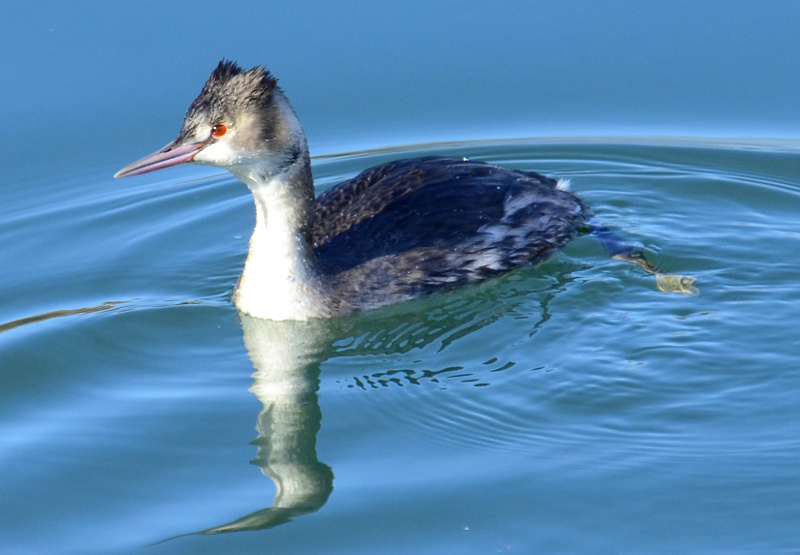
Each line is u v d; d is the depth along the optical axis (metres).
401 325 13.64
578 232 15.64
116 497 10.66
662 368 12.34
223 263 15.71
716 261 14.77
